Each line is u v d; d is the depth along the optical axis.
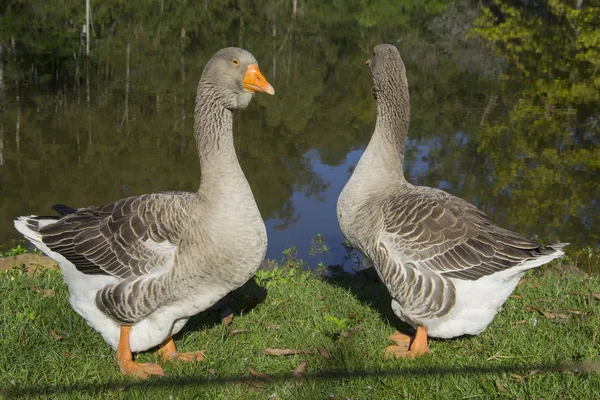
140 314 4.44
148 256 4.38
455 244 4.73
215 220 4.31
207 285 4.48
